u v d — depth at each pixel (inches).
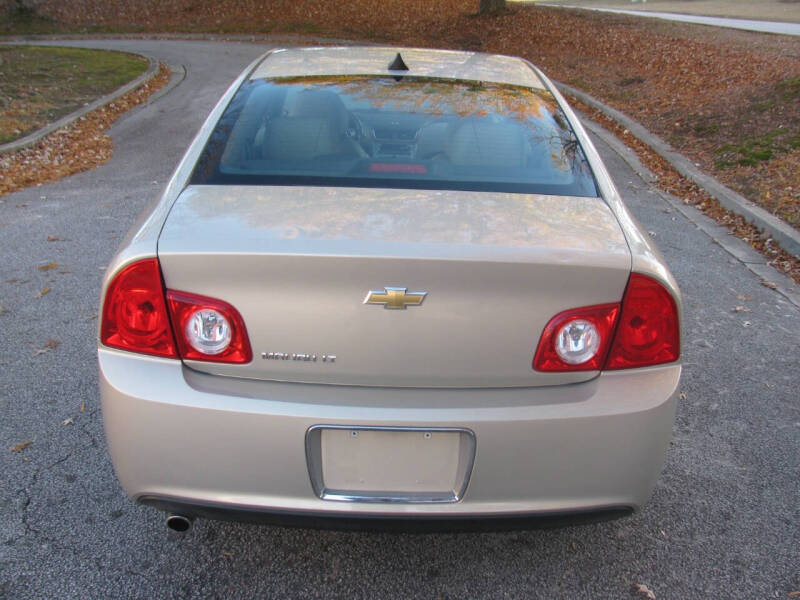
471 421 70.9
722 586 89.0
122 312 72.7
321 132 95.3
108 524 94.8
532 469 73.2
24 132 345.1
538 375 73.0
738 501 105.0
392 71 115.6
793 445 119.3
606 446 73.6
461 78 115.0
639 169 310.3
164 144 340.8
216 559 90.1
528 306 70.7
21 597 82.5
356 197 81.1
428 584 87.7
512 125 100.7
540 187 88.0
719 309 173.6
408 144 95.8
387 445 72.5
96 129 370.0
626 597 86.9
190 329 71.6
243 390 71.9
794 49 532.1
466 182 87.2
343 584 87.2
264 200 80.0
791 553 94.8
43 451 109.0
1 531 92.4
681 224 239.9
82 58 610.5
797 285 191.2
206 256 68.8
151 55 661.9
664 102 437.7
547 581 88.9
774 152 300.8
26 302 162.1
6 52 633.6
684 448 117.7
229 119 99.1
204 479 73.4
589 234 76.7
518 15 821.9
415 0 936.9
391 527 75.2
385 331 69.9
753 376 141.9
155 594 84.3
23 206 237.1
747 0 1369.3
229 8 924.6
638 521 100.2
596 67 591.5
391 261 67.4
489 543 95.0
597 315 72.7
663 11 1131.9
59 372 132.1
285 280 68.7
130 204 241.6
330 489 74.0
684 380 139.3
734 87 423.5
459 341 70.6
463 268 68.1
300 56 125.4
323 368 71.4
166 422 71.6
